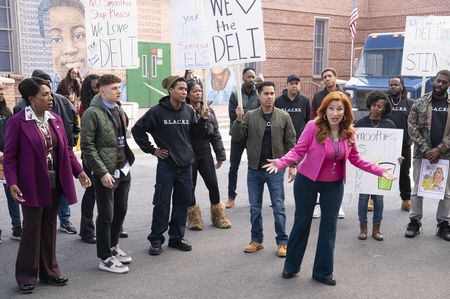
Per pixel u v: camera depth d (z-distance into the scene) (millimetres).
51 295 4262
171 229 5449
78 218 6527
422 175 5855
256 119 5176
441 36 6605
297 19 20312
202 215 6781
